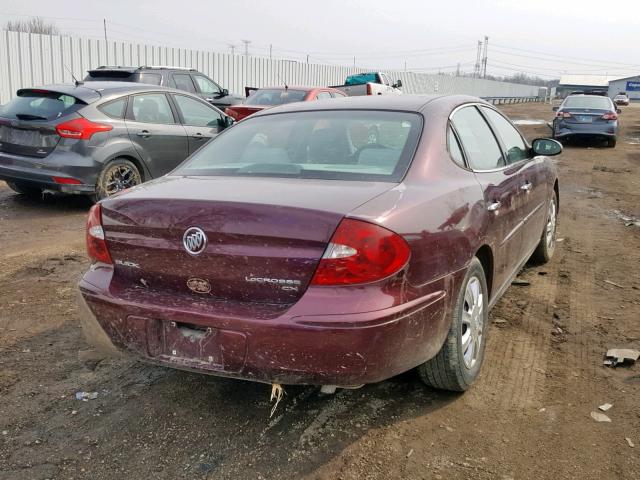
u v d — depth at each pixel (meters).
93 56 16.69
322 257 2.37
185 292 2.64
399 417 2.98
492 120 4.25
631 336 3.92
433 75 39.62
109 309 2.75
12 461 2.65
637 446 2.72
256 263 2.45
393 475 2.54
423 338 2.64
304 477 2.53
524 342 3.84
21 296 4.61
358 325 2.34
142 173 7.98
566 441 2.77
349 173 2.95
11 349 3.72
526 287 4.92
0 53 14.35
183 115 8.60
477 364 3.27
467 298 3.10
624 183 10.39
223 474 2.56
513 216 3.86
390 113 3.41
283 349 2.41
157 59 18.91
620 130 22.94
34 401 3.13
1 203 8.09
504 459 2.64
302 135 3.38
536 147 4.86
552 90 81.81
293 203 2.47
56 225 6.95
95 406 3.10
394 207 2.56
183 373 3.46
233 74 22.28
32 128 7.28
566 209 8.20
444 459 2.65
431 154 3.11
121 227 2.74
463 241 2.91
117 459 2.67
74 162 7.20
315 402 3.13
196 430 2.88
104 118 7.49
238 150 3.43
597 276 5.21
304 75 26.41
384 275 2.41
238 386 3.30
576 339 3.88
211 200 2.55
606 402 3.10
